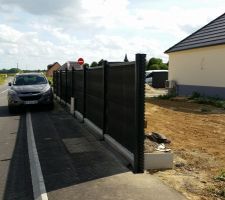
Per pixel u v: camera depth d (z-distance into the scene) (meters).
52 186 6.35
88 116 13.16
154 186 6.22
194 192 5.98
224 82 21.06
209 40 22.86
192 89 24.81
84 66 13.51
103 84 10.12
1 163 7.99
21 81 19.33
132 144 7.52
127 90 7.85
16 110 17.73
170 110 18.03
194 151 8.90
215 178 6.73
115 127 9.09
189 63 25.14
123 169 7.25
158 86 39.94
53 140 10.41
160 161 7.24
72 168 7.44
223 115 15.84
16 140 10.56
